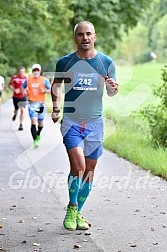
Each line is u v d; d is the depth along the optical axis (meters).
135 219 13.26
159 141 23.20
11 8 39.16
